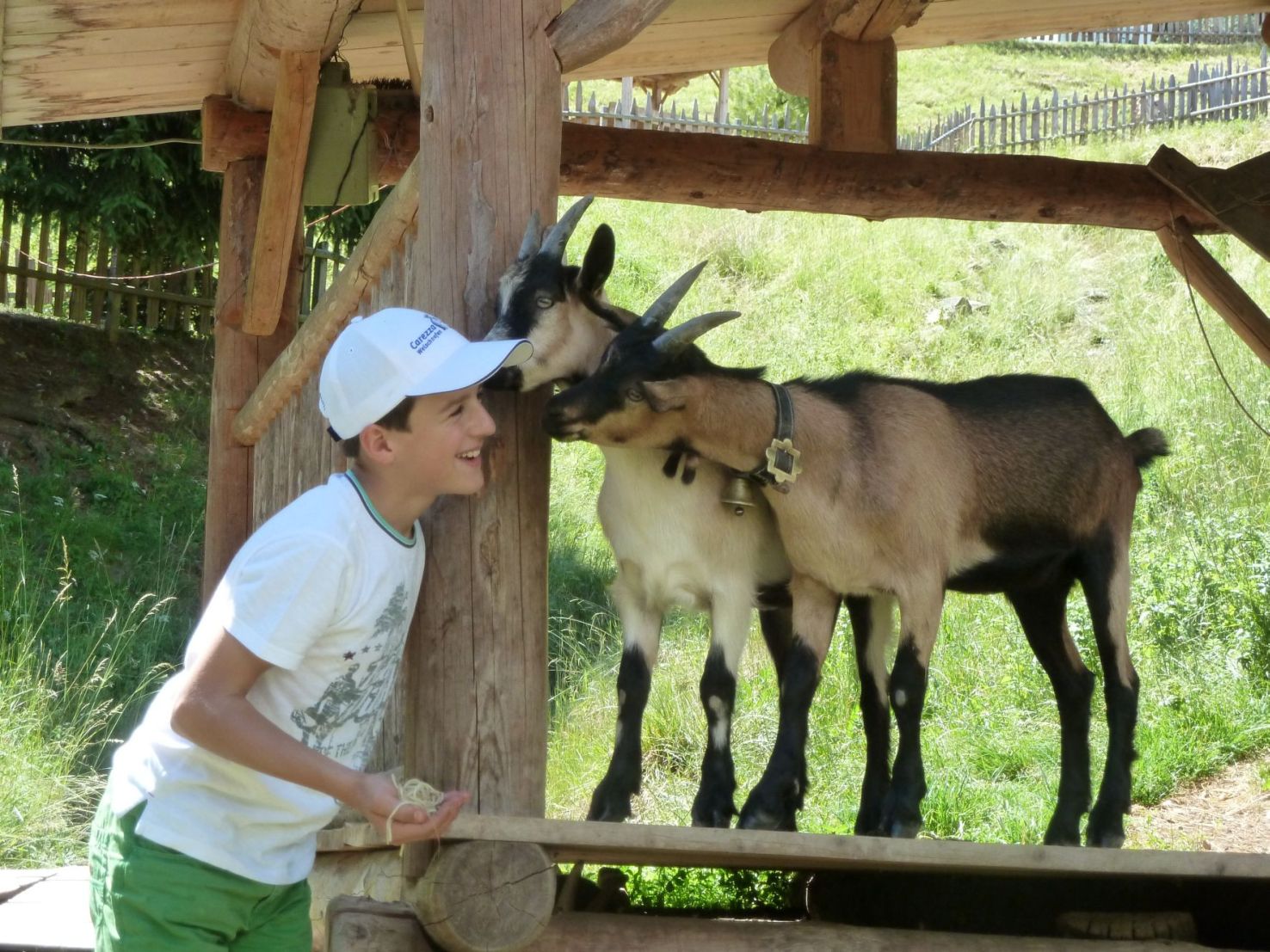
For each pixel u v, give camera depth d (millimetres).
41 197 11508
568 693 7691
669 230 15398
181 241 11961
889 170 5895
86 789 6871
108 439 11031
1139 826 6086
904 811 3484
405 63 5801
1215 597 7766
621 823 2533
